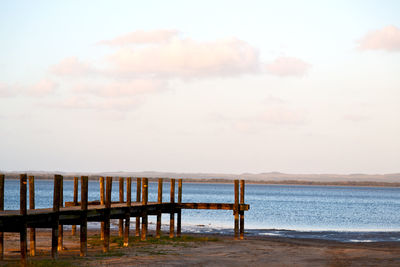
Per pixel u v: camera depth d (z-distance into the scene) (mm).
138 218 34375
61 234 27812
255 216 72938
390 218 75938
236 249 29844
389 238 41969
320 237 42031
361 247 33719
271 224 58562
